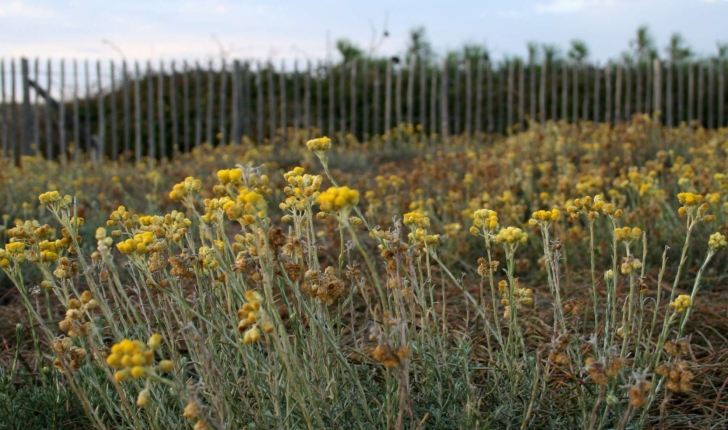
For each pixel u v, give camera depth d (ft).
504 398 7.59
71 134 43.62
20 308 13.35
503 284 7.76
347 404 7.16
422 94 42.39
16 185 22.20
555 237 14.21
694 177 15.20
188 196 7.17
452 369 7.86
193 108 44.04
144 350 5.29
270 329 5.74
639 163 22.44
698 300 11.95
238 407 7.04
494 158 23.41
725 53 48.75
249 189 6.43
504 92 48.06
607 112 43.50
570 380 7.88
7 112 42.24
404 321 6.06
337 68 47.34
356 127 44.55
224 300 9.29
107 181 26.58
